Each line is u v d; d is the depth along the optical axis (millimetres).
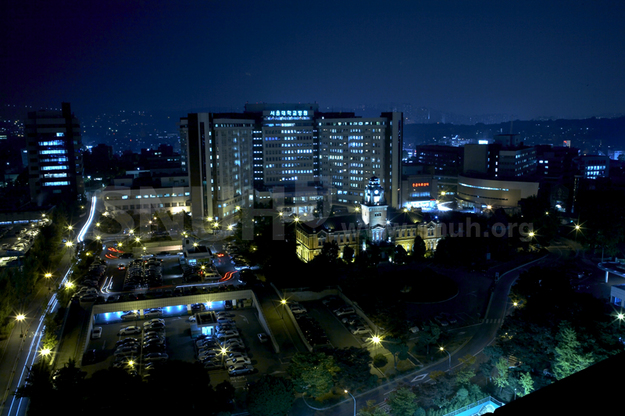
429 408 86688
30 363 99312
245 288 137500
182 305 131625
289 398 81438
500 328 111438
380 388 95875
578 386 11195
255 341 114438
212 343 109812
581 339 93000
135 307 123938
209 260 169750
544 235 192750
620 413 9891
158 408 75188
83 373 80750
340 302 136875
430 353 109188
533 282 122125
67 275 155750
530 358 96250
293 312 128125
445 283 148750
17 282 124125
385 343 112375
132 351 106250
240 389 94062
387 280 148500
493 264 172250
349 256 167250
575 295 113062
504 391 93188
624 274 137625
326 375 86875
